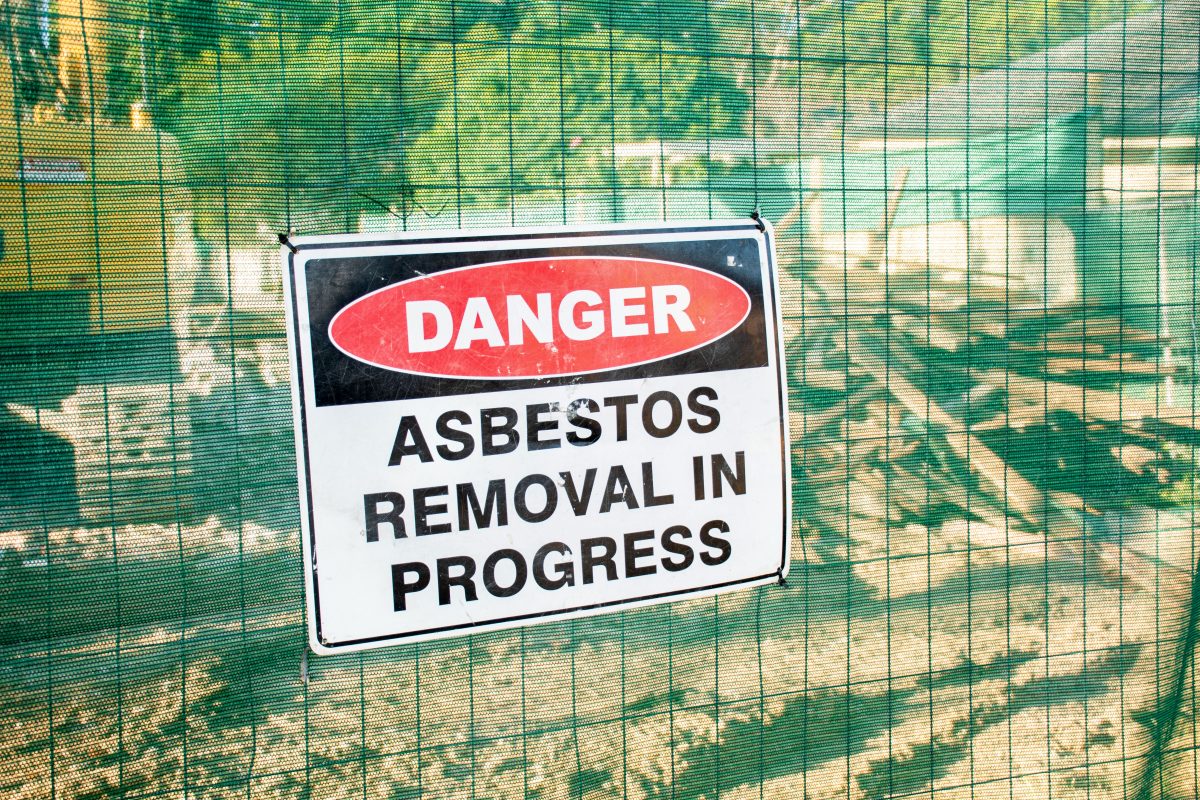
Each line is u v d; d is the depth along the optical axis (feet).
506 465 5.43
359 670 5.41
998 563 6.67
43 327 4.87
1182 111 6.87
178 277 5.04
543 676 5.70
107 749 5.06
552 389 5.50
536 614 5.51
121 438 5.01
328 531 5.17
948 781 6.62
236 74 5.08
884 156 6.24
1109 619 6.93
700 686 6.03
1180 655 7.11
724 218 5.90
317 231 5.22
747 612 6.11
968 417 6.55
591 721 5.81
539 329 5.48
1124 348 6.86
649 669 5.91
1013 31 6.46
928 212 6.36
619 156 5.69
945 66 6.33
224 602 5.21
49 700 4.97
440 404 5.32
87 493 4.99
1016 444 6.67
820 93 6.07
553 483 5.51
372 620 5.25
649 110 5.74
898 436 6.40
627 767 5.92
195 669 5.20
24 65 4.77
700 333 5.80
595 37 5.63
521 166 5.53
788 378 6.15
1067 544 6.82
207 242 5.07
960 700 6.64
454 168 5.42
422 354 5.30
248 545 5.23
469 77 5.42
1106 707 6.93
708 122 5.86
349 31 5.22
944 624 6.59
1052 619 6.82
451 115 5.40
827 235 6.15
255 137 5.12
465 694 5.58
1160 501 7.00
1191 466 7.05
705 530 5.83
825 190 6.12
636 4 5.70
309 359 5.14
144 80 4.95
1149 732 7.01
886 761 6.48
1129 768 6.97
